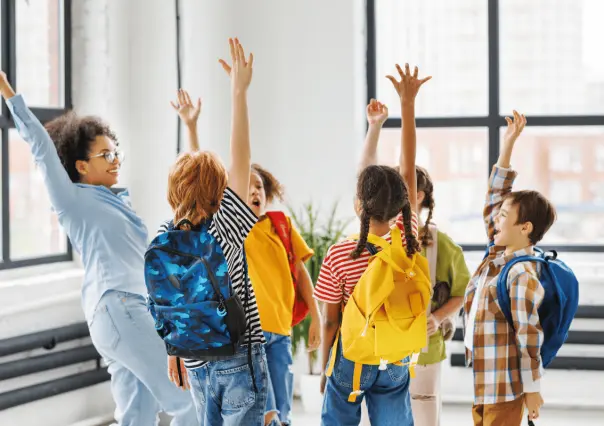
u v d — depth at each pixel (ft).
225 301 8.89
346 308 9.64
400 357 9.56
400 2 18.84
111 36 16.57
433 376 11.46
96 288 11.92
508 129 11.39
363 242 9.62
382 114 11.99
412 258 9.71
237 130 9.68
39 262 15.84
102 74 16.44
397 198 9.64
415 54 18.86
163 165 16.89
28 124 11.30
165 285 8.93
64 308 15.47
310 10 17.74
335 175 17.79
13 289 14.52
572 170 18.47
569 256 18.35
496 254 11.03
